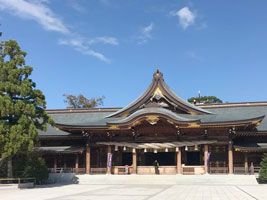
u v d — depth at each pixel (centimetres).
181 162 4881
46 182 4550
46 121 3922
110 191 3061
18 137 3416
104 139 4956
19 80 3791
